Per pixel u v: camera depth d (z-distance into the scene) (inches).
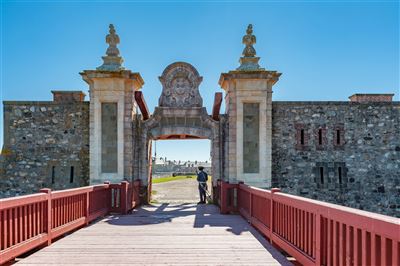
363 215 133.9
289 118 536.4
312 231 190.7
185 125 530.9
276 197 259.6
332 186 527.8
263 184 487.8
